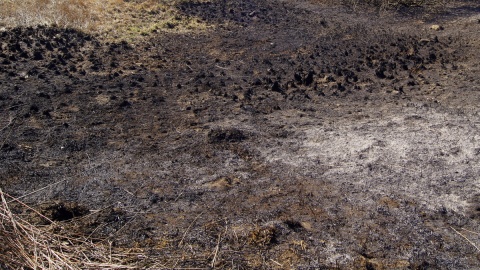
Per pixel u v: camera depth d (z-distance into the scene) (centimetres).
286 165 511
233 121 611
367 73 786
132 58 862
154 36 994
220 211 439
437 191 470
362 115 623
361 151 535
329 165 511
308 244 400
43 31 969
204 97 690
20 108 638
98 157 525
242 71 810
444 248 399
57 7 1095
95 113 632
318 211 441
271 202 452
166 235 407
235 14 1171
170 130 588
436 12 1178
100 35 977
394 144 548
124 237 404
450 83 732
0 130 575
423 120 606
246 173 498
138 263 374
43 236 378
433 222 429
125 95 696
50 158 523
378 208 445
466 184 480
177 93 707
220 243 399
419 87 720
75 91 705
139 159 522
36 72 773
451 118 611
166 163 514
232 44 958
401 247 399
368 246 399
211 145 550
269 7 1239
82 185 475
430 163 512
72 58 847
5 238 356
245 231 412
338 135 571
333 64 835
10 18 1025
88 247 385
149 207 444
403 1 1235
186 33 1021
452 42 944
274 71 796
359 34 1022
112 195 460
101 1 1185
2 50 859
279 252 390
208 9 1202
